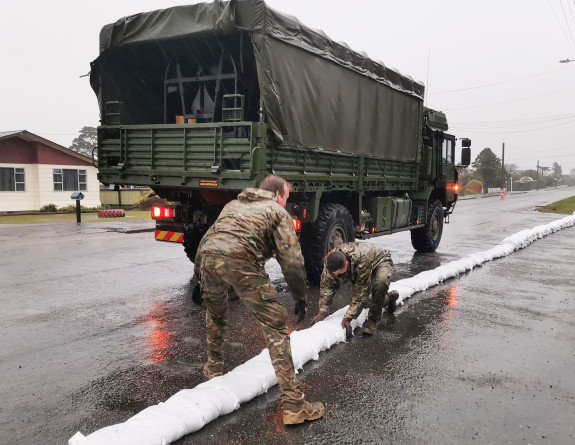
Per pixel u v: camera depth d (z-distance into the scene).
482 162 68.75
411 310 5.67
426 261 9.27
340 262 4.23
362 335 4.77
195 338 4.68
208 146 5.79
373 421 3.11
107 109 7.00
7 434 2.92
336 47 6.93
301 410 3.06
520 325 5.15
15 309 5.64
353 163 7.59
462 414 3.21
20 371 3.86
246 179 5.52
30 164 22.25
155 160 6.24
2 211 21.27
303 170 6.35
